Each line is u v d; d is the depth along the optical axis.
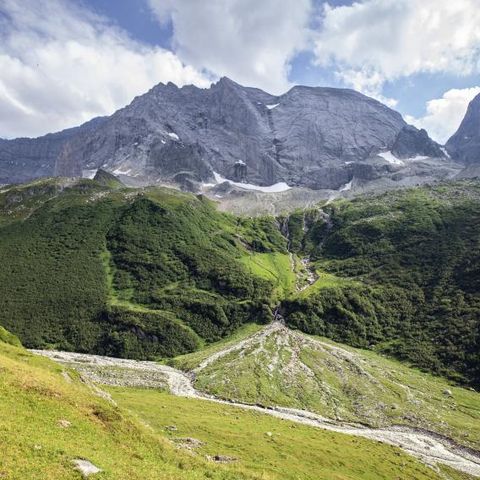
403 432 121.06
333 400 139.25
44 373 57.66
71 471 33.62
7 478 29.67
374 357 190.12
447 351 189.62
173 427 79.00
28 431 37.72
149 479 37.94
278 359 168.00
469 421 132.25
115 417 49.75
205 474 46.56
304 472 69.31
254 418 103.88
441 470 93.81
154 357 193.88
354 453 88.12
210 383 144.25
